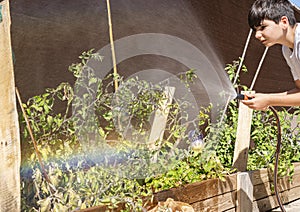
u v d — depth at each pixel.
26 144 2.19
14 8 2.94
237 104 4.00
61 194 2.12
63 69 3.34
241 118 3.40
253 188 3.40
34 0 3.08
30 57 3.09
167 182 2.65
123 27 3.75
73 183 2.28
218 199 3.00
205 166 2.98
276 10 2.48
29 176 2.15
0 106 1.85
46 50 3.20
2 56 1.83
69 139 2.39
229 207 3.11
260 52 5.32
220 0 4.34
